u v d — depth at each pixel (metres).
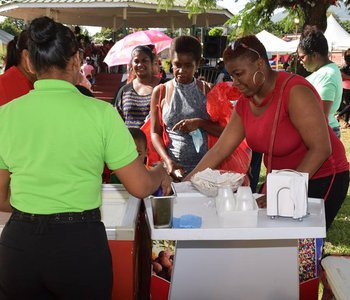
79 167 1.43
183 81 2.83
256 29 7.46
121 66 14.03
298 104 1.95
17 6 11.67
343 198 2.29
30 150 1.42
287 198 1.75
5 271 1.47
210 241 1.87
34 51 1.44
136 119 3.51
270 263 1.90
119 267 1.74
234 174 2.10
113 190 2.21
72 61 1.48
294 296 1.94
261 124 2.09
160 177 1.67
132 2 10.90
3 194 1.57
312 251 1.94
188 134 2.84
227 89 2.78
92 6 11.07
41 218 1.42
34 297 1.50
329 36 18.64
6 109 1.47
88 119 1.42
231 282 1.92
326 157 1.96
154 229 1.67
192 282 1.92
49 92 1.44
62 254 1.42
